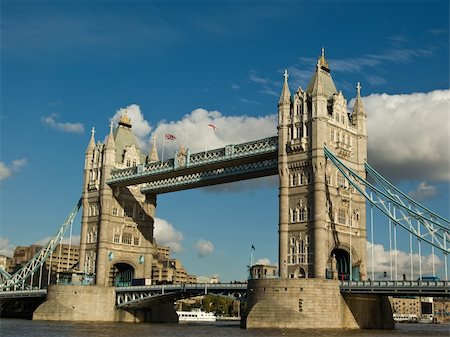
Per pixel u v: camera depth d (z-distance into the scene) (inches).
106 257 5536.4
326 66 4628.4
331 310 3725.4
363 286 3705.7
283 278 3740.2
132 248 5762.8
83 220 5802.2
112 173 5684.1
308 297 3681.1
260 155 4505.4
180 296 4813.0
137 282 5526.6
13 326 3978.8
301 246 4146.2
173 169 5022.1
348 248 4276.6
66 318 4901.6
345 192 4335.6
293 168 4298.7
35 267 5925.2
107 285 5383.9
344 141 4392.2
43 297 5595.5
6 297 5757.9
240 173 4788.4
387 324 4222.4
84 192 5876.0
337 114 4387.3
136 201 5876.0
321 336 3085.6
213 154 4805.6
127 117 6092.5
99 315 5000.0
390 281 3624.5
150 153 6008.9
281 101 4456.2
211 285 4441.4
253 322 3759.8
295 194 4249.5
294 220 4222.4
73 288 4987.7
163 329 3966.5
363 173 4463.6
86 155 5979.3
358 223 4421.8
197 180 5251.0
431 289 3440.0
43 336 3122.5
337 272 4212.6
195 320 7391.7
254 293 3841.0
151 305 5290.4
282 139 4379.9
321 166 4136.3
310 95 4372.5
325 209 4119.1
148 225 5915.4
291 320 3656.5
